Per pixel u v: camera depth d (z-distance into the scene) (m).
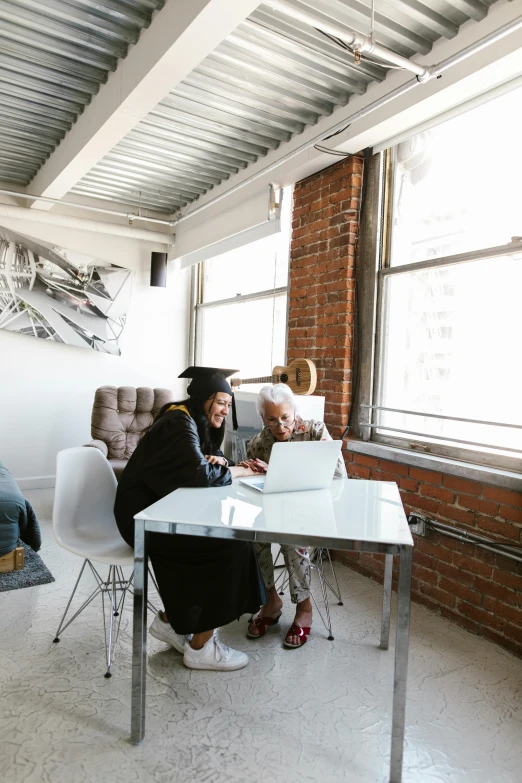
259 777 1.59
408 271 3.11
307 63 2.74
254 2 2.01
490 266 2.66
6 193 4.31
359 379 3.43
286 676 2.14
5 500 2.91
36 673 2.08
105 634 2.16
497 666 2.27
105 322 5.40
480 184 2.71
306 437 2.52
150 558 2.07
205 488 2.09
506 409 2.59
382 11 2.32
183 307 5.92
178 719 1.84
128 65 2.75
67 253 5.16
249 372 4.95
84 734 1.75
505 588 2.41
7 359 4.99
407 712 1.94
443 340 2.93
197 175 4.50
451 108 2.72
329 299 3.55
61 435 5.26
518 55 2.25
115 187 4.81
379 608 2.79
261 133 3.59
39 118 3.55
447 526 2.67
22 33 2.62
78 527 2.31
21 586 2.86
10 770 1.58
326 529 1.62
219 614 2.03
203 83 2.97
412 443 3.06
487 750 1.75
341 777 1.60
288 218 4.14
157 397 4.85
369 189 3.34
